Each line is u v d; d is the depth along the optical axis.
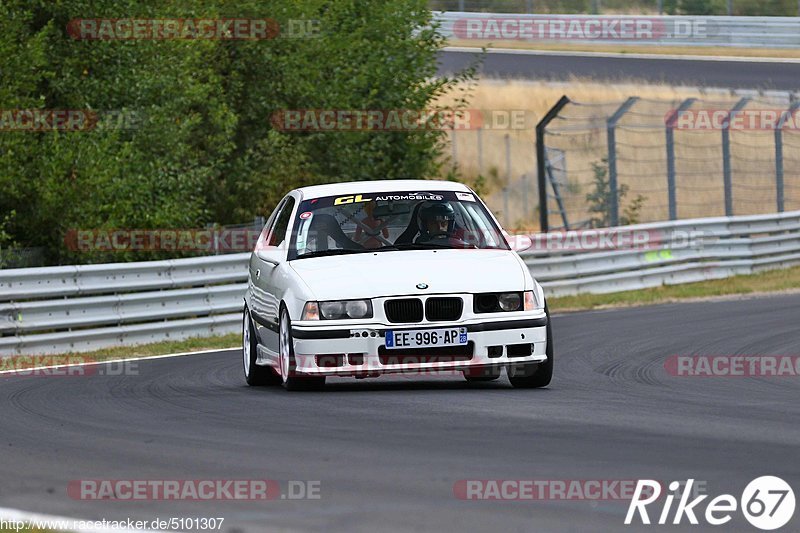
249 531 15.09
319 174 72.25
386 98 74.62
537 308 28.33
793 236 72.56
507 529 14.95
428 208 31.16
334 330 27.61
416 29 78.06
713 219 67.31
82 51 61.16
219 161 65.88
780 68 120.56
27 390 32.34
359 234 30.47
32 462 20.66
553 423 23.25
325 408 25.94
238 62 70.19
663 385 30.09
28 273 44.44
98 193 56.09
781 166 74.00
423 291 27.72
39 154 55.62
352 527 15.12
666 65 121.00
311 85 70.94
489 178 104.38
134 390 31.62
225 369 37.03
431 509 16.05
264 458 20.17
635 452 19.94
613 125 70.56
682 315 50.31
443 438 21.58
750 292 60.91
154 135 60.94
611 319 50.00
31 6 59.75
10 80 55.34
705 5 134.00
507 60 119.69
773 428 22.56
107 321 46.12
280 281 29.67
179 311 48.62
